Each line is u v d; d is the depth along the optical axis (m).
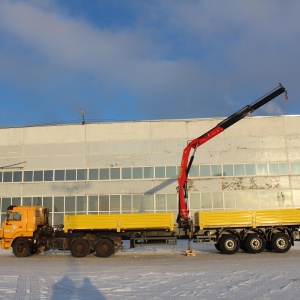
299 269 13.46
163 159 31.33
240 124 31.23
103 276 12.46
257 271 13.05
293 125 30.94
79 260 17.39
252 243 18.94
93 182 31.52
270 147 30.83
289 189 30.17
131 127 32.00
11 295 9.55
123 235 18.86
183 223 19.27
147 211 30.78
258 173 30.58
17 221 19.42
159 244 18.92
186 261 16.42
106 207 31.12
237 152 30.94
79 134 32.28
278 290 9.76
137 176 31.33
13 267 15.20
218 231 19.17
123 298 9.12
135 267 14.66
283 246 19.02
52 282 11.39
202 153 31.16
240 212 19.16
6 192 31.92
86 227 18.78
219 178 30.73
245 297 9.02
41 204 31.53
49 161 32.12
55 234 19.30
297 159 30.50
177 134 31.55
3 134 32.78
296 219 19.20
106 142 31.97
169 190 30.88
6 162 32.34
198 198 30.64
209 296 9.19
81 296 9.39
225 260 16.47
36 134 32.56
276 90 20.78
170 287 10.39
